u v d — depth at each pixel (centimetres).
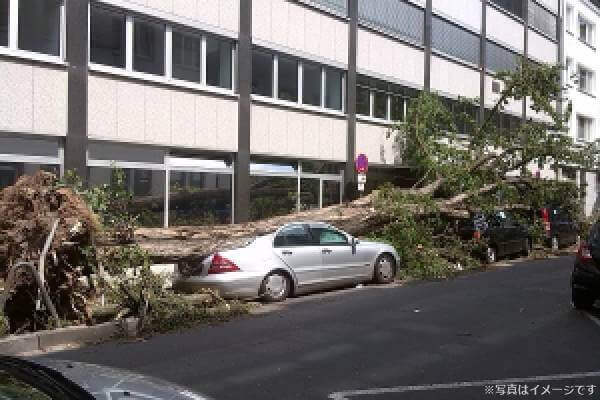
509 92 1783
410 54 2267
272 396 561
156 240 1095
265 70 1702
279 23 1720
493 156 1666
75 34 1232
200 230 1159
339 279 1199
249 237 1134
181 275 1060
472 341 776
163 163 1430
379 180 2139
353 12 1986
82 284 872
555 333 822
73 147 1230
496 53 2845
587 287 955
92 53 1280
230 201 1596
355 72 2008
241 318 945
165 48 1425
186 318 902
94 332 810
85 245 862
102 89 1291
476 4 2672
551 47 3331
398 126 2034
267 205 1708
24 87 1159
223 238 1184
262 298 1067
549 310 991
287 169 1783
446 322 894
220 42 1567
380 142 2117
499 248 1742
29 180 848
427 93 2041
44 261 804
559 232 2125
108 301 913
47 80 1192
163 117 1412
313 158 1852
